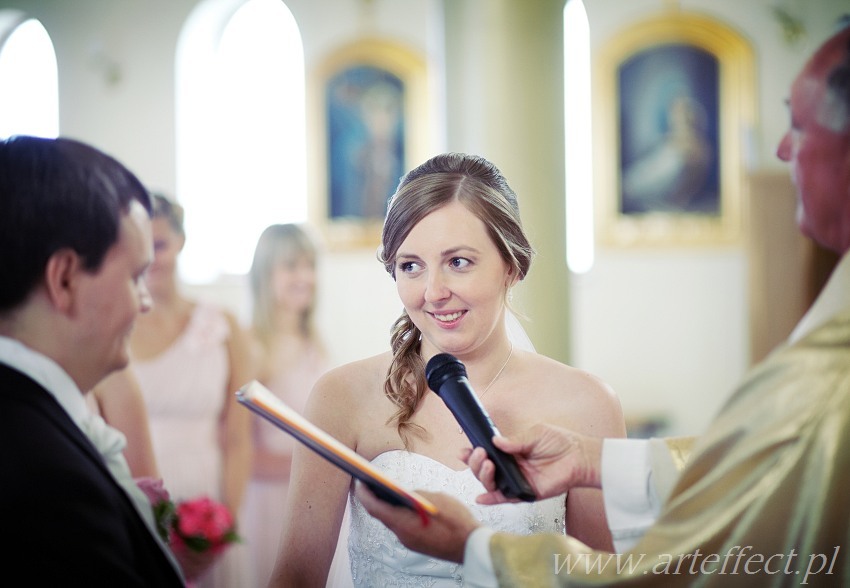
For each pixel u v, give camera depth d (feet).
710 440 5.42
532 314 13.12
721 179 25.98
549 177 13.74
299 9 27.17
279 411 4.80
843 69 5.25
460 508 5.73
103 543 3.92
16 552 3.77
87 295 4.30
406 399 6.70
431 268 6.25
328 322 26.37
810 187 5.38
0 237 4.15
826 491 5.09
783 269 23.95
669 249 26.04
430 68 26.96
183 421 13.09
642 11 26.30
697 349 25.76
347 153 27.09
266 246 14.83
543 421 6.75
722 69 25.96
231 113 27.04
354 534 6.75
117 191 4.39
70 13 26.32
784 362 5.27
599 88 26.45
